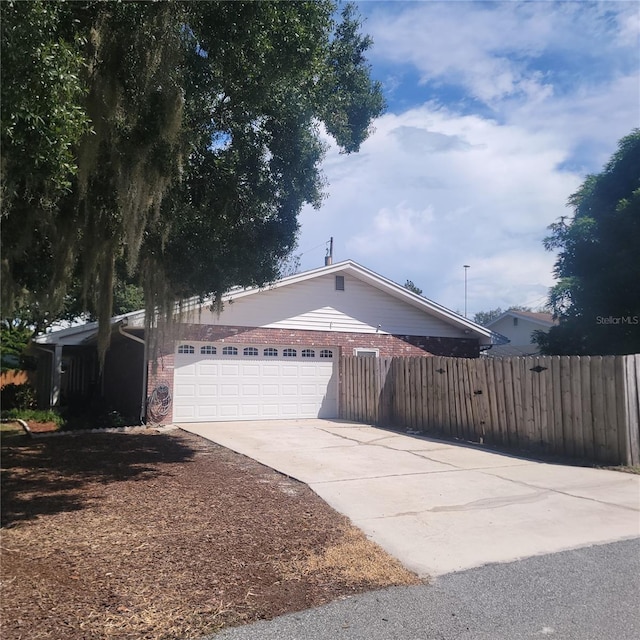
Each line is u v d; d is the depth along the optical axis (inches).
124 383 649.0
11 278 291.7
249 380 625.6
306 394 658.2
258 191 336.5
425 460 390.9
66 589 166.1
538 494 295.0
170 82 268.8
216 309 400.5
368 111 382.3
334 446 445.7
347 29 366.6
